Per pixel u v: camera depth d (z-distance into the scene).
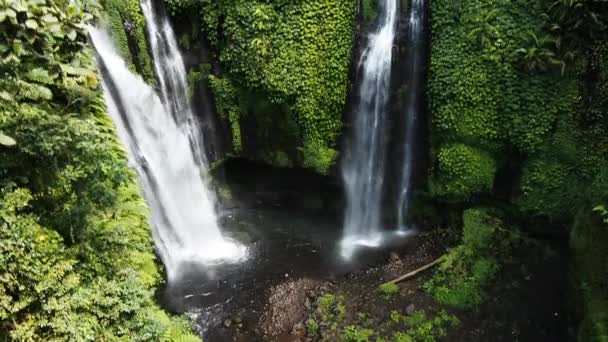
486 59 10.16
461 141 10.88
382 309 9.95
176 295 10.35
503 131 10.42
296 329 9.58
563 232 10.36
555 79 9.85
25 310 5.98
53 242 6.39
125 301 7.11
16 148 6.16
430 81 10.88
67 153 6.61
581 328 7.78
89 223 7.11
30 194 6.34
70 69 7.73
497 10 10.02
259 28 11.20
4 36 6.76
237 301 10.30
